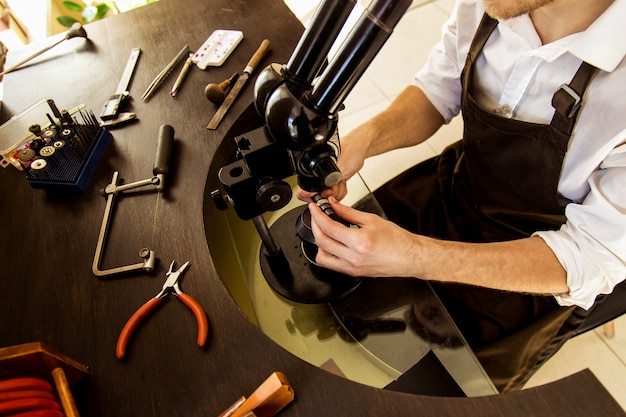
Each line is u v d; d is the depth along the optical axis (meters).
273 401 0.48
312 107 0.41
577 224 0.64
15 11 1.74
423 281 0.70
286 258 0.72
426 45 2.05
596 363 1.24
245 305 0.68
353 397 0.50
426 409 0.49
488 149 0.78
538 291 0.67
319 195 0.64
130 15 0.99
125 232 0.65
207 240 0.65
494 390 0.62
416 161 1.69
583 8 0.60
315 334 0.66
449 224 0.93
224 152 0.76
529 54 0.66
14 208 0.70
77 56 0.93
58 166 0.71
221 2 0.99
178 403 0.51
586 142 0.64
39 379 0.48
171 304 0.58
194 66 0.86
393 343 0.65
